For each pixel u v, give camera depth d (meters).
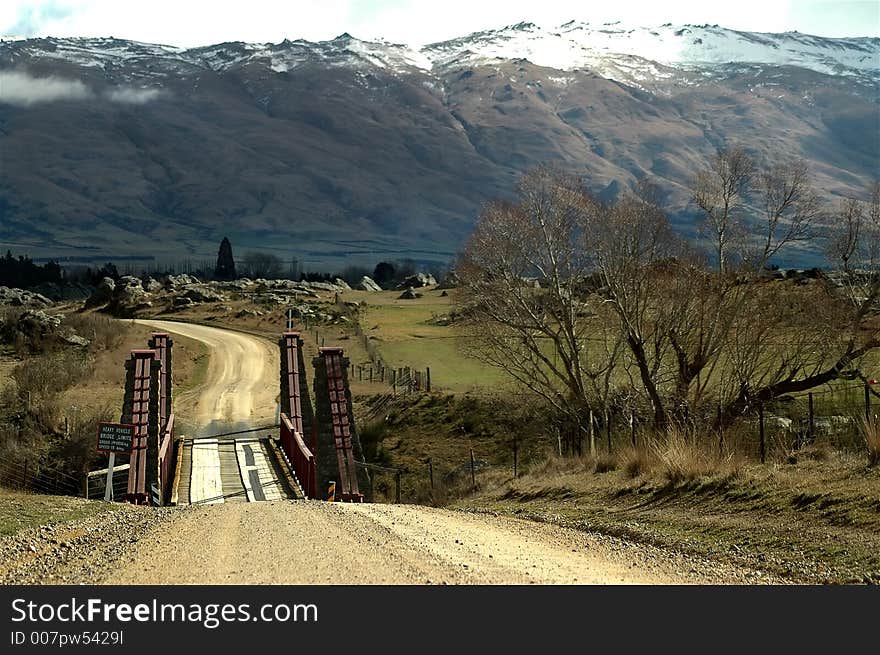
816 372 54.34
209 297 163.88
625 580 14.44
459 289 62.66
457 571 14.83
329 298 167.25
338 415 51.72
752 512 20.47
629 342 53.78
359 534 19.77
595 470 33.47
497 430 63.88
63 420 66.88
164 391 65.56
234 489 49.34
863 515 18.06
